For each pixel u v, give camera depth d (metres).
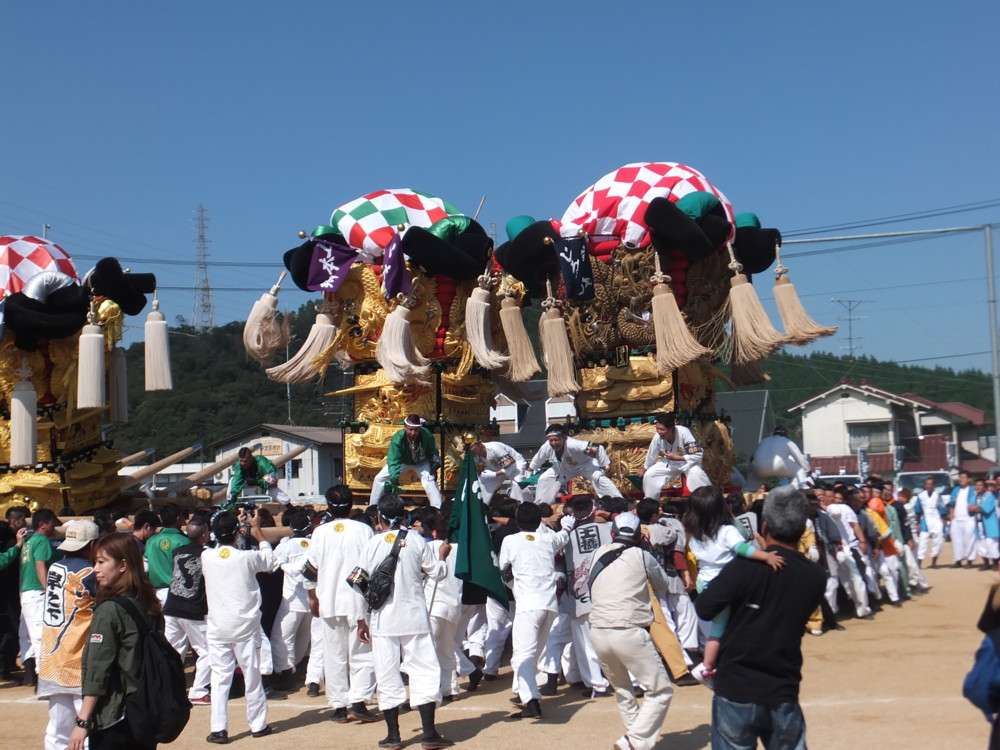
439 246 15.58
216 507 14.52
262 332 16.11
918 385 70.75
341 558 10.44
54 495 15.30
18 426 14.69
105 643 6.58
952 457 45.47
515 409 39.03
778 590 5.96
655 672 8.19
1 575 12.91
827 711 9.66
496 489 14.65
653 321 14.59
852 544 15.91
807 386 69.44
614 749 8.49
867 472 38.22
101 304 15.38
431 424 16.16
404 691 9.32
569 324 16.11
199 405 46.31
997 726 5.22
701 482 13.70
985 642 5.29
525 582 10.20
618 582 8.32
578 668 11.30
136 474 17.12
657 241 15.07
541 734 9.42
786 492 6.16
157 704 6.59
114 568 6.80
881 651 12.64
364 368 16.59
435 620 10.58
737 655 5.95
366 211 16.56
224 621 9.84
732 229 15.44
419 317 16.17
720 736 6.00
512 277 16.56
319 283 16.05
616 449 15.63
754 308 14.39
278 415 46.38
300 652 12.75
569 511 12.01
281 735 10.00
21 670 13.83
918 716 9.34
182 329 58.09
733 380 17.14
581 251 15.12
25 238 16.30
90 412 15.73
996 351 25.66
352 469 16.31
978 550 22.52
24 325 14.87
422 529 11.54
